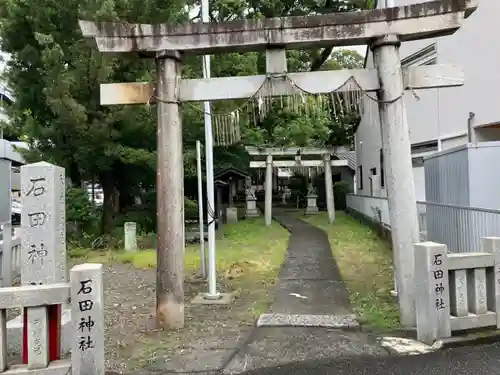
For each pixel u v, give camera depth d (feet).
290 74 20.34
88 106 42.37
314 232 54.44
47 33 41.50
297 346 17.46
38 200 19.30
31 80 43.39
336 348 17.13
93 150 43.09
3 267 29.81
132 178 51.72
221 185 56.75
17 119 44.75
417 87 20.07
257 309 23.04
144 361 16.37
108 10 37.52
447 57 42.19
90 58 39.73
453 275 17.44
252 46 20.29
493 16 37.19
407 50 48.29
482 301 17.66
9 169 30.09
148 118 43.73
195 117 44.06
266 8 70.95
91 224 49.67
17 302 13.55
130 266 37.09
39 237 19.22
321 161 65.77
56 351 14.28
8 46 43.50
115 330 20.17
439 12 19.27
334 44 20.48
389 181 19.97
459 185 28.04
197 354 16.93
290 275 31.24
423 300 17.28
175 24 20.07
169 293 20.18
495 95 37.17
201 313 22.72
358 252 39.81
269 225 62.28
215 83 20.52
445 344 16.62
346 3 73.46
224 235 52.47
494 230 22.40
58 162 43.86
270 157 63.41
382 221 47.62
